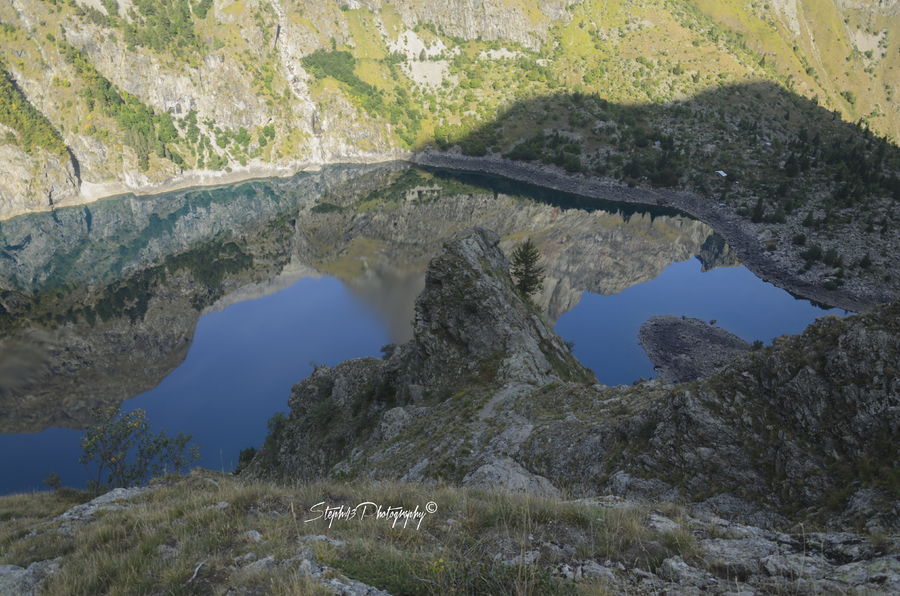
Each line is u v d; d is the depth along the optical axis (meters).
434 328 49.84
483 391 38.66
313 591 7.88
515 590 7.72
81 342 135.62
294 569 8.92
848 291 136.75
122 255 192.00
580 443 23.67
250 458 70.38
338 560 9.39
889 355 15.86
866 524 13.02
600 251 177.88
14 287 163.38
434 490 16.39
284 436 58.72
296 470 51.81
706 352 102.19
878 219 165.00
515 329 46.66
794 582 7.64
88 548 13.12
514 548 9.99
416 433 36.38
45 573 12.19
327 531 11.73
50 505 25.23
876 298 132.88
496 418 31.98
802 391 17.39
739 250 170.88
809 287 142.25
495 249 61.41
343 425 51.41
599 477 21.25
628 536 9.95
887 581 7.06
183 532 12.66
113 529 14.17
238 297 160.75
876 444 15.09
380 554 9.54
